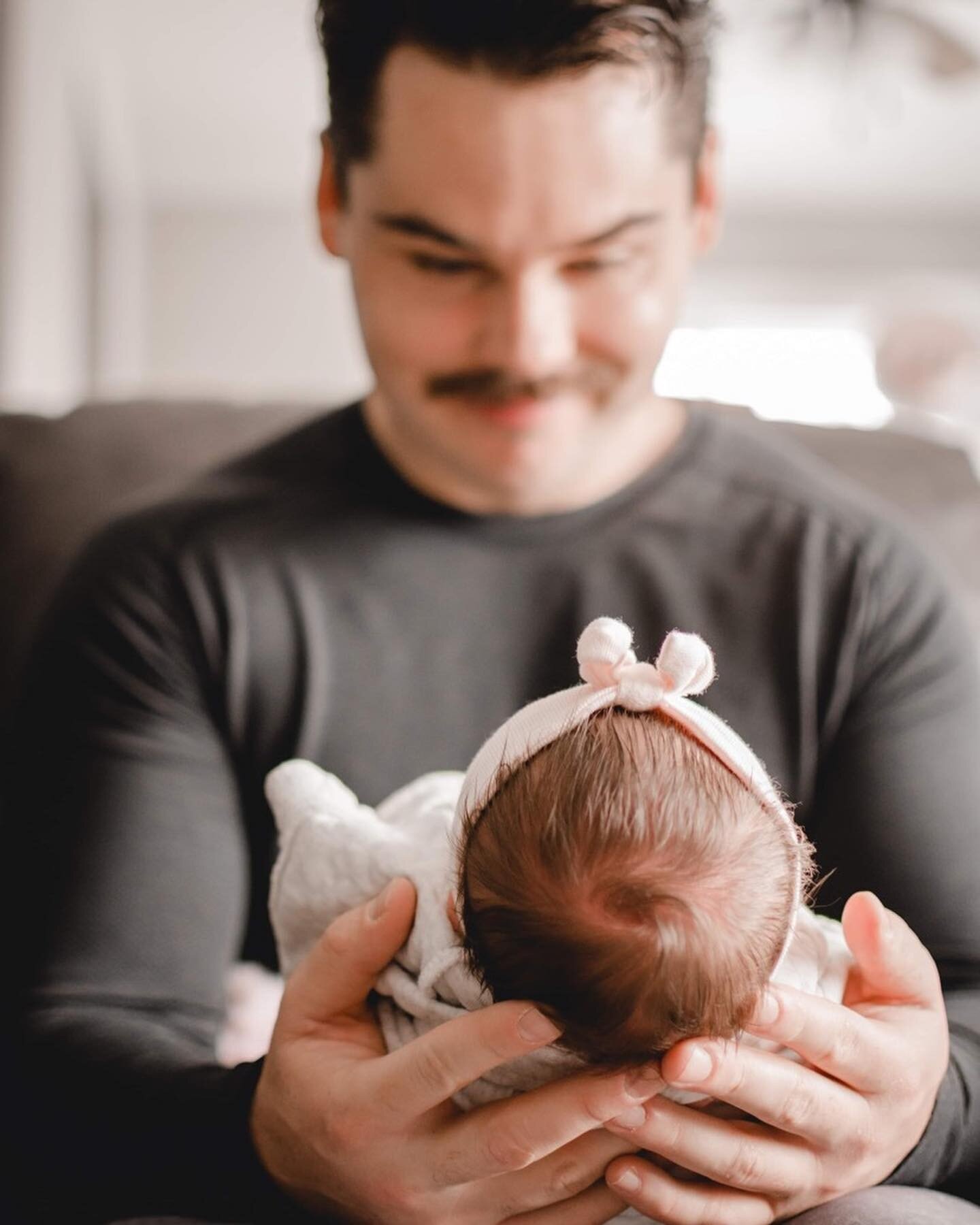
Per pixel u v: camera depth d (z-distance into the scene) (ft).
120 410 4.70
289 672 3.32
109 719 3.20
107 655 3.27
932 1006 2.25
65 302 13.39
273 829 3.35
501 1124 1.94
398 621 3.36
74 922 2.87
